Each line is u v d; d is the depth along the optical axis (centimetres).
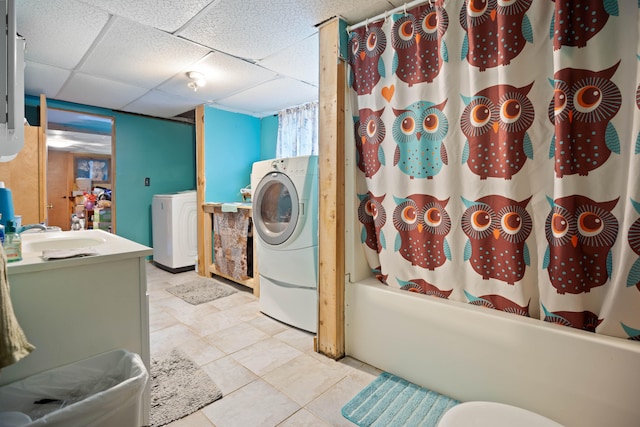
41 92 331
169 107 391
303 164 232
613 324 119
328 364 190
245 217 319
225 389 165
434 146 165
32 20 194
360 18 193
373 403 154
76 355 121
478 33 145
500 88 139
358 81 194
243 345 213
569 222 124
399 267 183
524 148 137
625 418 113
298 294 238
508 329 138
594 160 120
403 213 178
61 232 189
